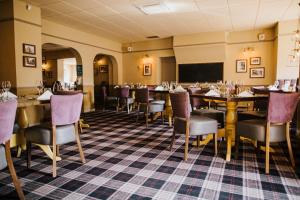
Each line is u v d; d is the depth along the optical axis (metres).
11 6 5.29
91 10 6.07
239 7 5.94
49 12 6.22
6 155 1.93
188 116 3.02
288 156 3.15
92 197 2.09
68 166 2.84
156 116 6.25
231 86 4.04
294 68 7.36
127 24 7.51
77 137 2.89
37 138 2.63
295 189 2.20
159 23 7.44
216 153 3.22
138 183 2.37
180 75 9.63
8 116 1.85
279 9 6.15
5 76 5.51
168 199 2.04
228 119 3.51
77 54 8.37
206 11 6.22
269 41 8.30
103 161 3.02
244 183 2.34
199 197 2.07
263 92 4.40
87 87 8.66
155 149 3.55
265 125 2.62
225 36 8.62
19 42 5.41
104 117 6.86
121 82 11.03
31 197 2.09
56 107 2.53
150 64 10.42
